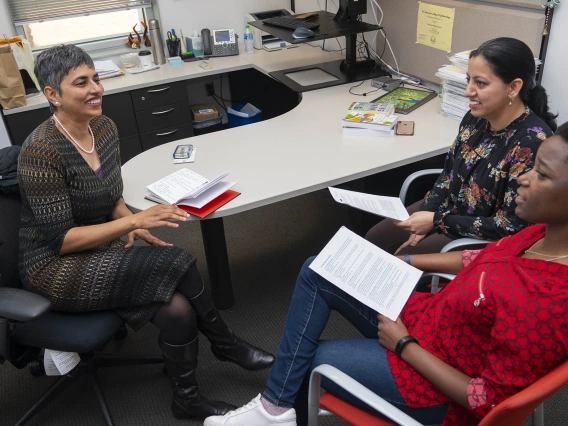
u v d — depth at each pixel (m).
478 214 1.70
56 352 1.55
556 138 1.00
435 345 1.22
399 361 1.25
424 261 1.46
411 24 2.64
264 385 1.91
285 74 2.91
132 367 2.03
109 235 1.56
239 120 3.50
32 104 2.83
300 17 2.86
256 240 2.78
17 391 1.95
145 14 3.50
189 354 1.67
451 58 2.20
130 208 1.73
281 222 2.92
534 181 1.03
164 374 1.99
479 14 2.23
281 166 1.91
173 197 1.67
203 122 3.52
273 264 2.58
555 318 0.96
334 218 2.92
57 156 1.52
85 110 1.56
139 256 1.63
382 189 2.47
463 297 1.15
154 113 3.16
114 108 3.03
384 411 1.07
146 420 1.80
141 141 3.22
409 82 2.68
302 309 1.39
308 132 2.19
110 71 3.13
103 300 1.59
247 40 3.38
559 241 1.07
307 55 3.26
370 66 2.89
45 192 1.51
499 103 1.56
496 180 1.60
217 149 2.08
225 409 1.74
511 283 1.05
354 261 1.41
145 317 1.63
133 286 1.60
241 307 2.31
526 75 1.53
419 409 1.22
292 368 1.36
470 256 1.40
